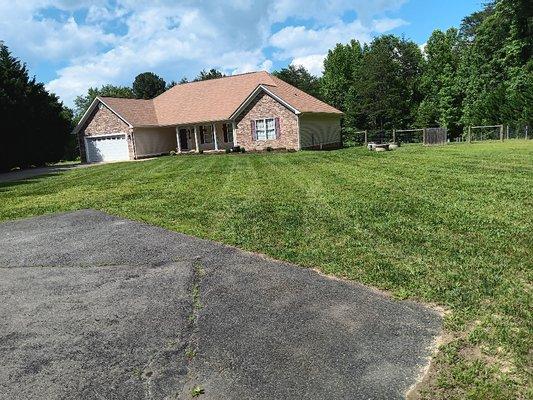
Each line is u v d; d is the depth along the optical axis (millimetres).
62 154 35375
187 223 8648
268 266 5977
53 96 34719
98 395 3467
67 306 5129
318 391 3387
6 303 5316
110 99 34344
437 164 16438
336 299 4863
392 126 47438
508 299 4598
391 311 4523
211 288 5379
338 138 36250
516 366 3492
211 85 36625
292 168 17469
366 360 3730
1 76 30781
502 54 41781
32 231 8969
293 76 55844
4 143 30516
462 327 4121
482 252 6012
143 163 26484
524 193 9797
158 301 5105
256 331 4297
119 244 7516
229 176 15969
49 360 4004
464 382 3355
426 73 49531
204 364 3807
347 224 7781
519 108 35125
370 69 47188
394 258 5941
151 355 3986
